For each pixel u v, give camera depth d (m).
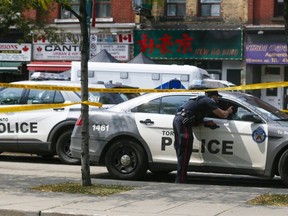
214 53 29.39
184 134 12.09
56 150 16.45
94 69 23.22
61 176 13.73
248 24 28.83
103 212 9.16
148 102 13.12
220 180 13.95
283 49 28.20
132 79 23.00
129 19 30.88
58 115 16.27
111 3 31.25
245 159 12.05
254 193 11.20
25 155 19.61
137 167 12.91
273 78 29.25
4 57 32.41
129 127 12.96
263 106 12.61
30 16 31.25
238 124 12.15
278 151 11.80
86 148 11.73
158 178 13.98
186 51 29.89
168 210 9.33
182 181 12.40
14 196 10.73
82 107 11.62
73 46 31.44
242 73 29.20
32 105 14.84
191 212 9.16
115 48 31.03
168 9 30.44
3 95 16.73
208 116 12.45
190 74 22.66
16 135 16.52
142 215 8.93
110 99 16.42
